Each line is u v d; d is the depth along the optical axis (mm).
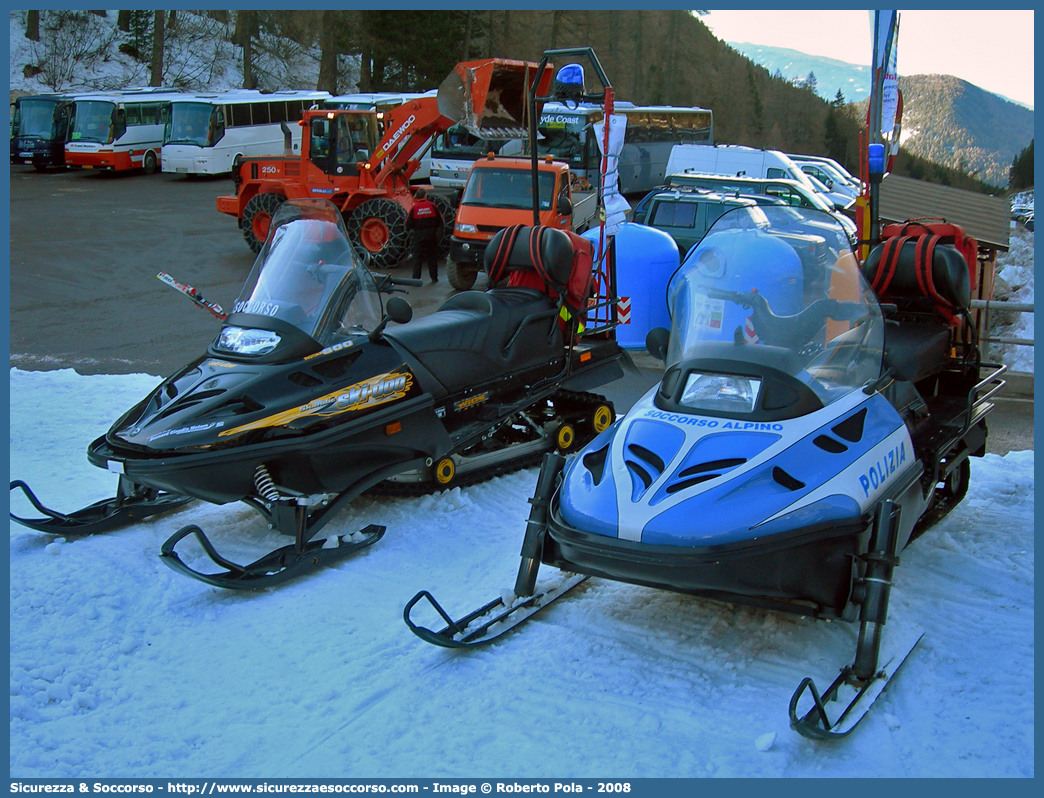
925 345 4887
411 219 13625
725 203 11820
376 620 4012
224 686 3498
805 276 4055
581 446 6535
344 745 3096
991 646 3703
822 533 3395
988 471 6043
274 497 4461
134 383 8211
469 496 5633
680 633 3889
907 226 5500
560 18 47094
